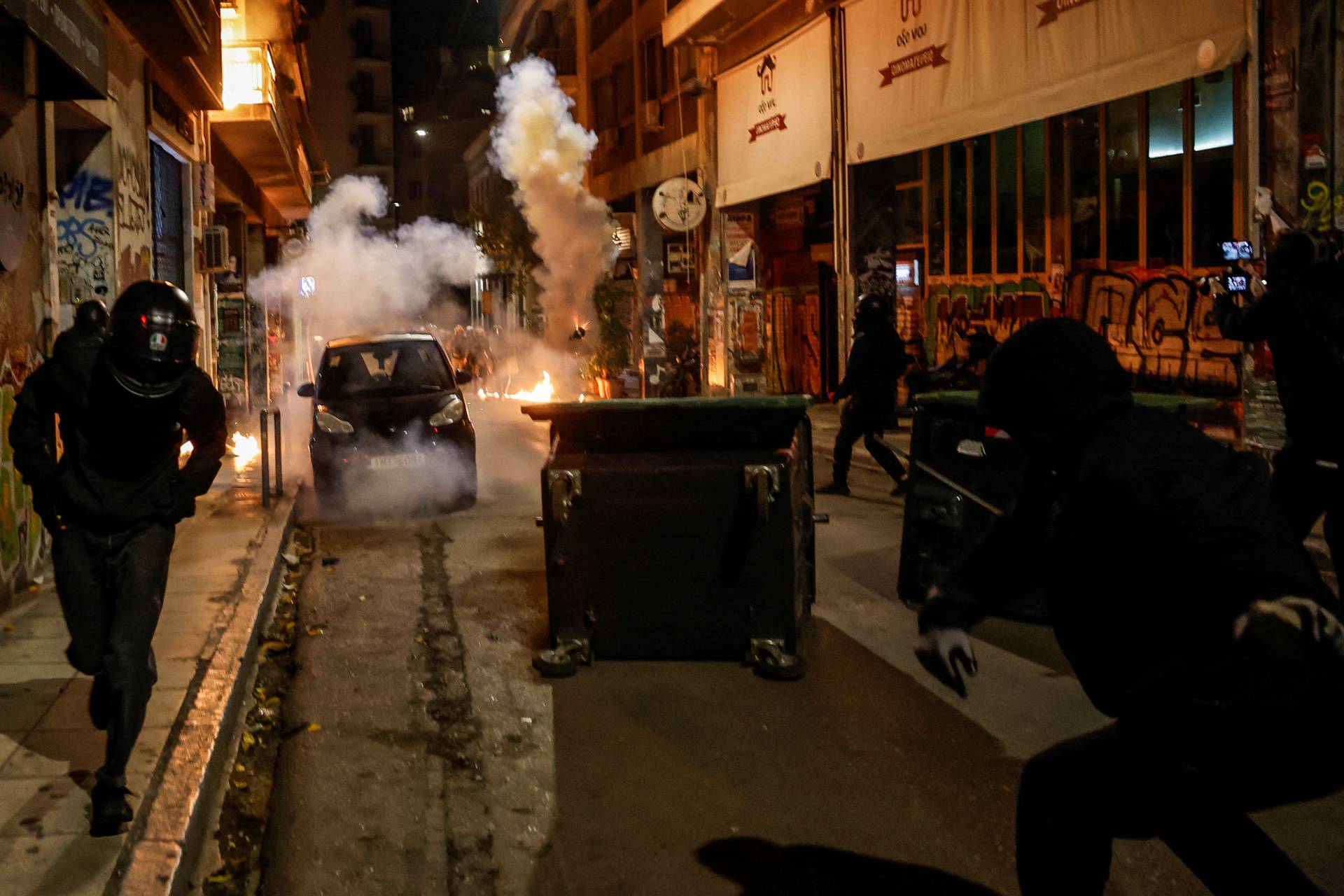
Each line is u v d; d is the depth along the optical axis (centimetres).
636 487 618
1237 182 1143
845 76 1847
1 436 716
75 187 1126
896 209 1892
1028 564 280
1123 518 244
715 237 2492
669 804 451
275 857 411
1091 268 1420
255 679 626
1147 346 1316
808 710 554
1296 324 516
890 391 1158
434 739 527
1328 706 226
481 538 1031
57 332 848
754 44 2219
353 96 8531
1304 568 236
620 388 2938
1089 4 1254
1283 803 248
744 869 396
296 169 2506
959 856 402
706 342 2567
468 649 673
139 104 1275
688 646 623
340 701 584
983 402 271
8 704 530
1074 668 272
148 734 490
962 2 1497
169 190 1535
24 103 743
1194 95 1223
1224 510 236
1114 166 1370
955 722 537
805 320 2452
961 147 1719
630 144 3195
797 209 2383
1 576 707
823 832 424
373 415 1186
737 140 2336
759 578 615
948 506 711
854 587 805
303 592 830
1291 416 525
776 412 602
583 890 383
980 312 1686
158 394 415
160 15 1135
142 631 411
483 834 427
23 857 377
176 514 433
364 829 433
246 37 1916
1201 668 238
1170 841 258
